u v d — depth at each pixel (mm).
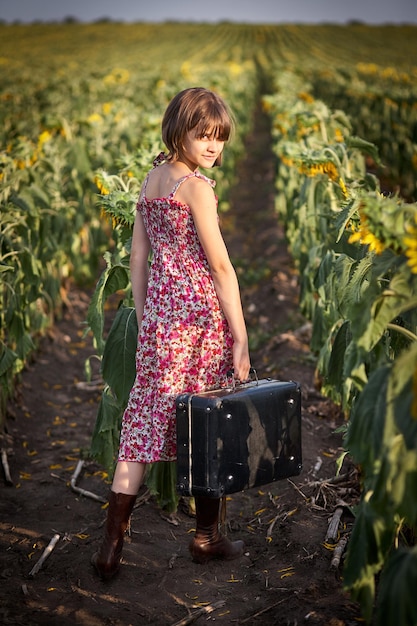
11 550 3232
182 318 2773
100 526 3439
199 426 2689
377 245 2232
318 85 21484
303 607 2727
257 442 2781
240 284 7832
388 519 2189
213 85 16969
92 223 7473
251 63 41906
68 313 6730
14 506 3662
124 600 2875
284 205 8094
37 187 5234
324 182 4684
